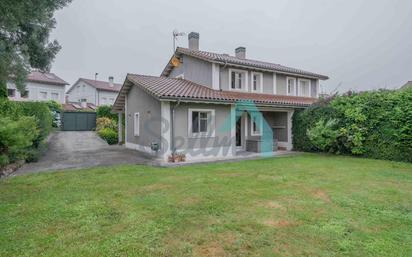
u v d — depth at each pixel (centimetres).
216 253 352
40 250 356
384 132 1215
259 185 713
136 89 1584
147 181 756
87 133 2433
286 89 1897
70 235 402
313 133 1420
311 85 2062
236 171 919
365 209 523
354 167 999
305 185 715
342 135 1345
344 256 345
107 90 4334
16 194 618
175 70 1911
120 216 480
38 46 1353
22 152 996
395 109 1174
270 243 379
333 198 593
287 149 1667
